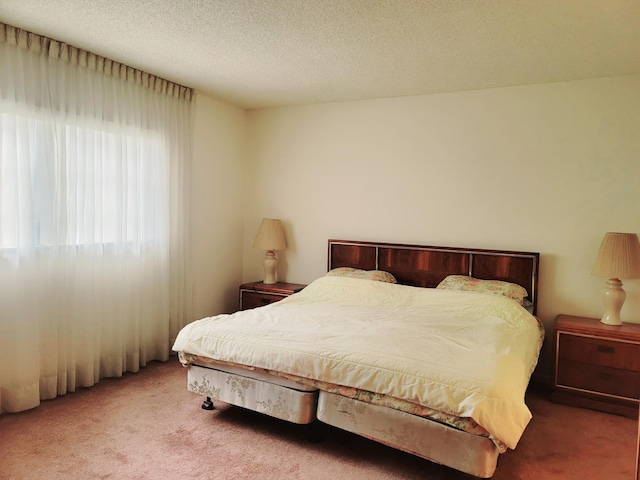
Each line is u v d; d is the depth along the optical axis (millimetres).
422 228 4012
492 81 3502
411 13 2332
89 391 3088
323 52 2941
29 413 2721
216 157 4379
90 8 2367
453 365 2066
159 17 2465
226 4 2285
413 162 4020
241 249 4844
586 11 2262
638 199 3264
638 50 2783
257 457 2270
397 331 2582
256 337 2514
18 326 2693
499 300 3172
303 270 4590
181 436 2471
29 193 2723
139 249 3498
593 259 3414
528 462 2301
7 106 2631
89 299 3115
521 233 3639
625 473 2207
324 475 2123
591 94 3363
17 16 2486
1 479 2029
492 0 2170
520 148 3611
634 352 2904
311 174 4492
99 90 3141
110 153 3260
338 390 2229
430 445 2006
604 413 2965
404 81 3553
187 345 2664
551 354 3529
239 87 3857
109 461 2201
